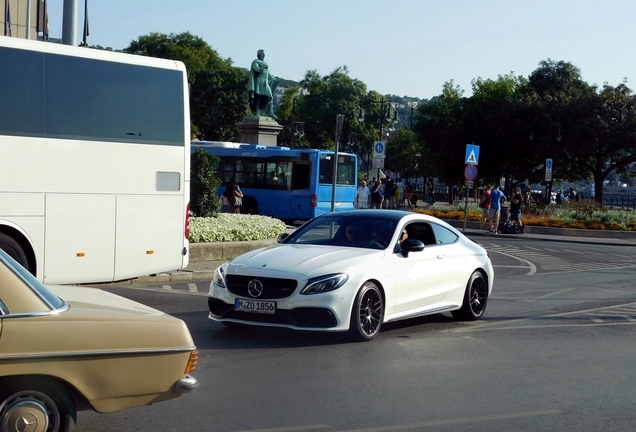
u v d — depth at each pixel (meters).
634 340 11.34
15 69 12.06
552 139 58.50
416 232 11.69
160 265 13.73
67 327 5.22
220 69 82.38
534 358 9.77
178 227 13.91
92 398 5.28
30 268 12.30
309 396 7.51
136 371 5.40
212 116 82.19
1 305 5.11
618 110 57.78
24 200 12.09
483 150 63.50
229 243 18.97
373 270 10.27
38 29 37.72
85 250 12.77
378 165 30.45
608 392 8.09
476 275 12.49
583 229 36.81
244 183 37.72
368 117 100.31
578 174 67.06
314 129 99.31
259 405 7.13
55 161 12.40
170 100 13.72
